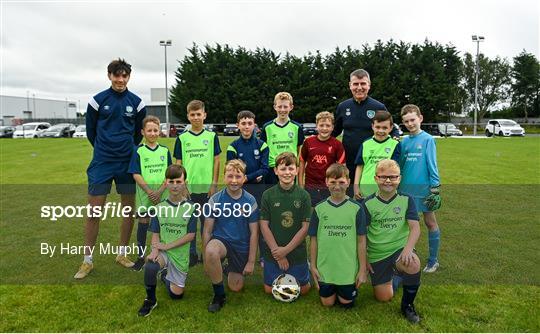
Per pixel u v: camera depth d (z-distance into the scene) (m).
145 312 3.16
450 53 43.41
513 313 3.12
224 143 20.53
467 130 41.03
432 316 3.10
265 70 41.94
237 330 2.94
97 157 4.23
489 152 15.84
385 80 39.88
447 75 43.81
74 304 3.33
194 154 4.42
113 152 4.23
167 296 3.50
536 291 3.50
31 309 3.24
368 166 4.13
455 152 15.89
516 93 50.94
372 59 40.88
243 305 3.33
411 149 4.11
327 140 4.37
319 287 3.27
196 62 43.59
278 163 3.50
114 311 3.22
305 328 2.96
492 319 3.04
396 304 3.34
